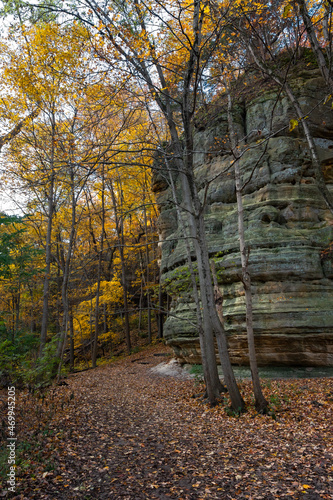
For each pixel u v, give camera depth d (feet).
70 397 35.14
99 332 96.78
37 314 88.63
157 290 81.51
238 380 41.04
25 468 17.44
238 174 31.17
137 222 99.30
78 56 31.53
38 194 59.47
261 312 42.45
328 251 43.57
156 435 24.57
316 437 21.72
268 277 43.83
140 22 27.86
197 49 27.73
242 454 20.27
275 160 49.34
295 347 41.09
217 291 36.42
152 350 78.84
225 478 17.29
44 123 51.78
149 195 80.69
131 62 26.68
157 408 33.42
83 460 19.43
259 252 45.37
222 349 30.83
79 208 75.15
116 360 79.46
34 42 40.11
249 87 54.65
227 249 48.88
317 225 46.47
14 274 42.75
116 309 98.89
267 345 42.24
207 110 51.11
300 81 50.65
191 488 16.35
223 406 31.83
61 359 50.19
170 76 37.42
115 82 29.09
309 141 29.17
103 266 101.14
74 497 15.26
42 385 41.65
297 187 48.01
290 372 41.42
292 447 20.53
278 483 16.34
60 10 25.79
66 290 53.11
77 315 83.15
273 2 36.68
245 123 54.60
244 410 29.19
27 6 34.19
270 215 47.06
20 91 47.34
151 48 26.91
